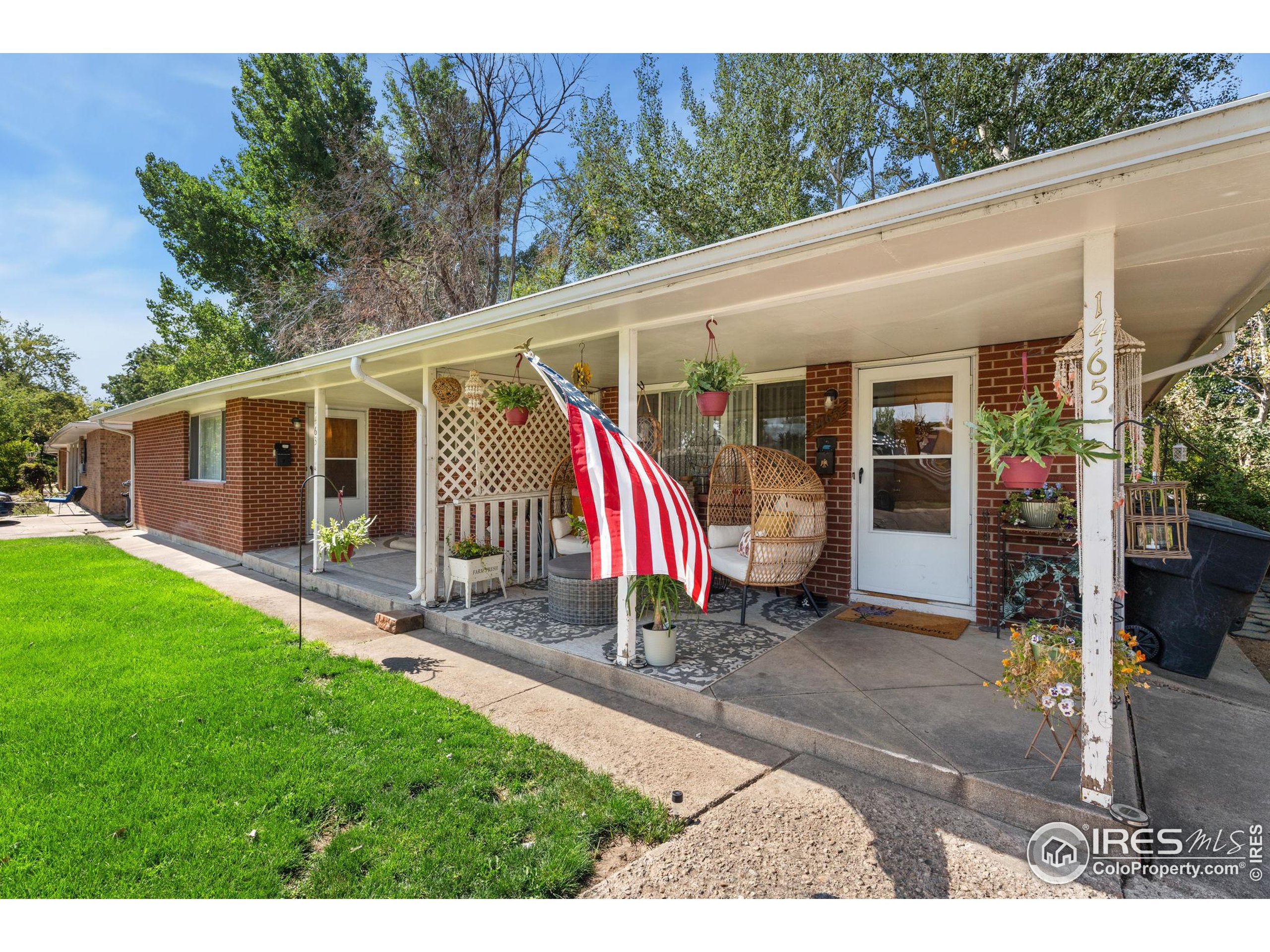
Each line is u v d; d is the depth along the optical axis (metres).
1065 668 2.67
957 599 5.26
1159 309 3.66
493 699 3.95
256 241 14.82
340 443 10.41
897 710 3.41
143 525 13.55
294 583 7.64
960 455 5.21
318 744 3.25
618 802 2.72
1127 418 3.25
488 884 2.23
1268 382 10.29
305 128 13.81
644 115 12.21
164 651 4.76
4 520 15.68
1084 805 2.47
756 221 11.61
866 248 2.74
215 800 2.72
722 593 6.22
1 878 2.21
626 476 2.91
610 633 4.96
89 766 2.98
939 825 2.57
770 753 3.21
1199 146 1.88
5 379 32.22
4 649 4.75
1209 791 2.77
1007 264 2.85
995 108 10.02
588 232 14.41
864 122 11.40
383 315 14.34
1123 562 3.22
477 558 5.98
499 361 6.05
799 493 5.06
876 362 5.67
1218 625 4.16
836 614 5.37
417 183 14.50
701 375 4.13
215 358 20.41
